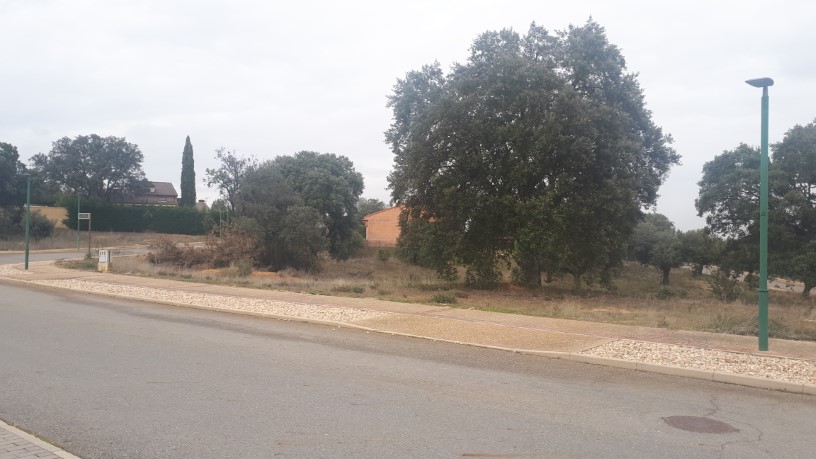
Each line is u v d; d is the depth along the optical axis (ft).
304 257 127.85
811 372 28.04
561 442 17.85
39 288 66.23
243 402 21.39
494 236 83.61
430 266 89.51
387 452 16.49
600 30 83.61
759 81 33.47
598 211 76.54
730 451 17.49
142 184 271.08
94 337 35.09
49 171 247.70
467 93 79.25
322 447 16.79
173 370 26.50
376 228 231.30
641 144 81.00
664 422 20.52
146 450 16.34
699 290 132.67
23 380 23.98
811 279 105.19
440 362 30.55
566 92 73.67
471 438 17.94
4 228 177.88
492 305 61.67
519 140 74.23
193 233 233.96
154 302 55.21
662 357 31.45
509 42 83.61
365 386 24.50
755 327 41.60
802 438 19.06
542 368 29.84
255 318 46.26
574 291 87.76
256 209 123.13
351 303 54.85
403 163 89.71
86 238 194.80
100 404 20.76
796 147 114.42
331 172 189.67
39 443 16.30
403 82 101.65
